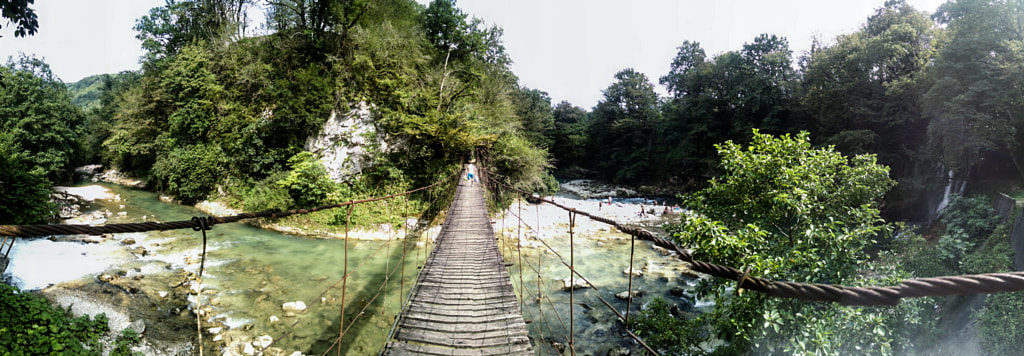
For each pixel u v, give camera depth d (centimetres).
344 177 2220
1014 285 98
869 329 652
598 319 1138
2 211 1479
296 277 1370
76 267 1330
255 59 2620
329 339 970
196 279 1298
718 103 4238
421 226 2117
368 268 1498
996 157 1862
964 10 1788
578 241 2025
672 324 859
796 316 619
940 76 1844
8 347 641
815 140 3073
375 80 2317
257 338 952
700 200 863
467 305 816
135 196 2897
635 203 3459
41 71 3422
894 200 2345
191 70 2817
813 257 646
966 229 1391
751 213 789
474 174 2236
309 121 2294
